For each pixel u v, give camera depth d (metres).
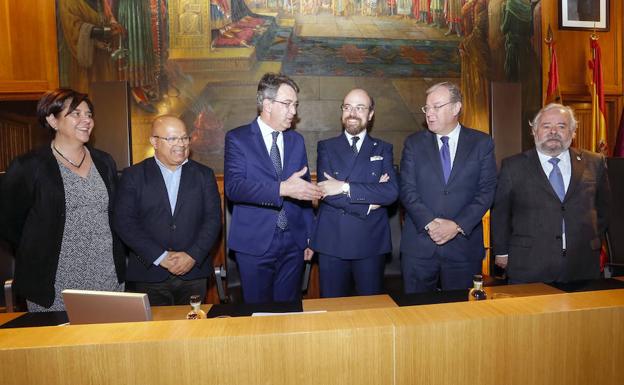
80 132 1.87
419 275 2.09
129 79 3.51
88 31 3.46
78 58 3.47
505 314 0.75
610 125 4.12
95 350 0.65
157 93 3.53
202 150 3.58
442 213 2.05
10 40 3.43
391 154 2.28
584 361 0.77
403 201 2.11
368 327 0.70
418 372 0.72
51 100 1.83
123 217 1.95
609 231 2.46
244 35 3.59
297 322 0.73
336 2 3.66
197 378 0.67
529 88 3.91
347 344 0.70
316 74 3.67
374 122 3.73
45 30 3.45
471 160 2.07
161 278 1.96
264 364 0.68
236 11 3.58
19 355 0.64
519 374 0.75
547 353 0.76
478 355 0.73
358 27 3.69
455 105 2.07
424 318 0.73
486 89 3.85
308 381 0.69
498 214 2.13
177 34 3.53
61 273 1.83
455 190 2.06
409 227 2.15
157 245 1.96
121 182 2.02
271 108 2.01
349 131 2.20
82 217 1.87
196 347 0.67
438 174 2.08
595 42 3.74
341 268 2.17
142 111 3.53
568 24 3.95
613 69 4.09
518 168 2.06
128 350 0.66
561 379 0.76
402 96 3.75
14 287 1.84
